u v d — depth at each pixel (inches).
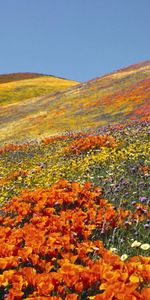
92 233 279.9
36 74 4884.4
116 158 542.3
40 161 718.5
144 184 376.8
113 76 2395.4
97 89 2180.1
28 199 360.8
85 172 496.7
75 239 248.4
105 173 471.2
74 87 2485.2
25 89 3649.1
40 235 244.2
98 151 642.2
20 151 944.9
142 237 275.7
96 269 190.1
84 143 696.4
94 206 321.4
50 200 335.0
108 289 163.5
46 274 193.5
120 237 270.8
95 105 1867.6
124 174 434.0
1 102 3294.8
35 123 1895.9
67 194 335.9
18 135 1744.6
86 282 190.5
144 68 2388.0
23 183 531.2
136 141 651.5
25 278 196.9
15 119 2137.1
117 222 285.7
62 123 1748.3
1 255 231.9
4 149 1021.2
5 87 3688.5
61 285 199.0
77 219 269.6
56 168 548.7
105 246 267.1
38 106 2289.6
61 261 206.1
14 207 336.2
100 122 1587.1
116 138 718.5
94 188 382.3
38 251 233.3
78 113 1838.1
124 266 191.6
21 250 229.8
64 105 2081.7
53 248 231.5
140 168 450.3
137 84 1971.0
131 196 349.4
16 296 185.6
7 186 517.3
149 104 1619.1
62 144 887.1
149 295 159.3
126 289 161.3
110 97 1903.3
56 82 4077.3
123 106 1707.7
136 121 1245.1
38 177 530.9
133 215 295.1
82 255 222.2
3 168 695.7
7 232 265.0
